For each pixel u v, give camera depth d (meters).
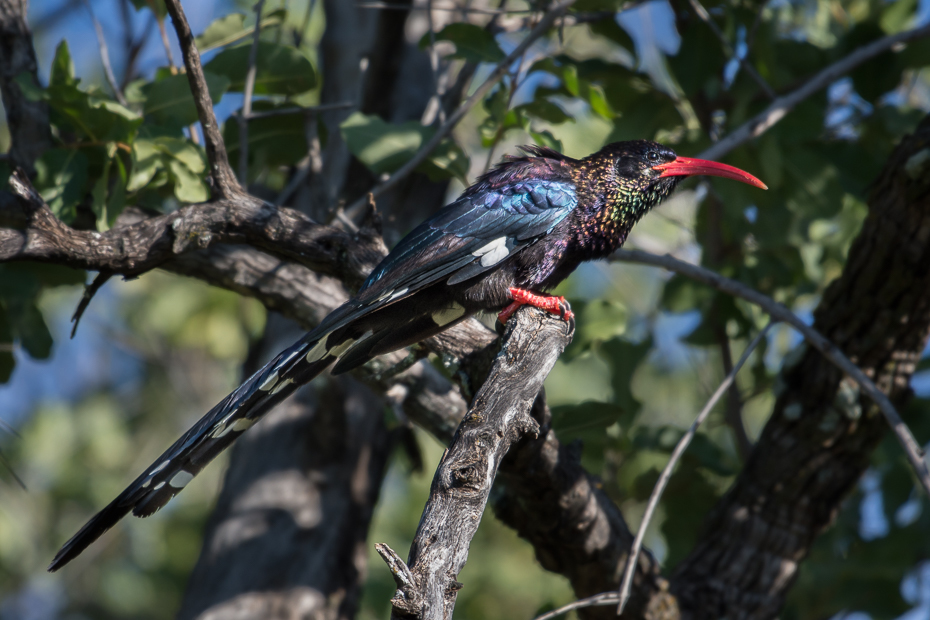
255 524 11.72
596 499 9.03
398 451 16.78
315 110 10.11
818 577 11.99
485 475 5.19
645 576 9.56
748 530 10.37
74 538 6.09
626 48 11.42
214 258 9.64
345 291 9.91
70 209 9.07
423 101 13.02
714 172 9.30
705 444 12.24
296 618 11.31
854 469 10.31
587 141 13.87
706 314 12.77
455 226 8.40
